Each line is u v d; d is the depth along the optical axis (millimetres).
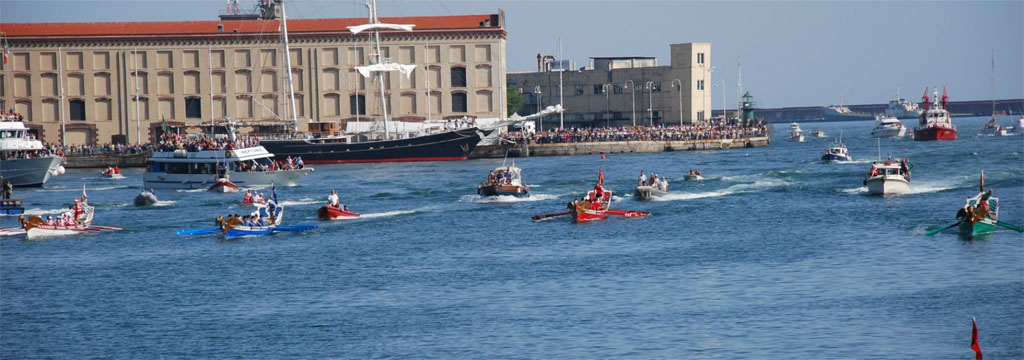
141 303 112375
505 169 198125
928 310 100438
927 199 179625
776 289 110625
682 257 129750
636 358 87875
